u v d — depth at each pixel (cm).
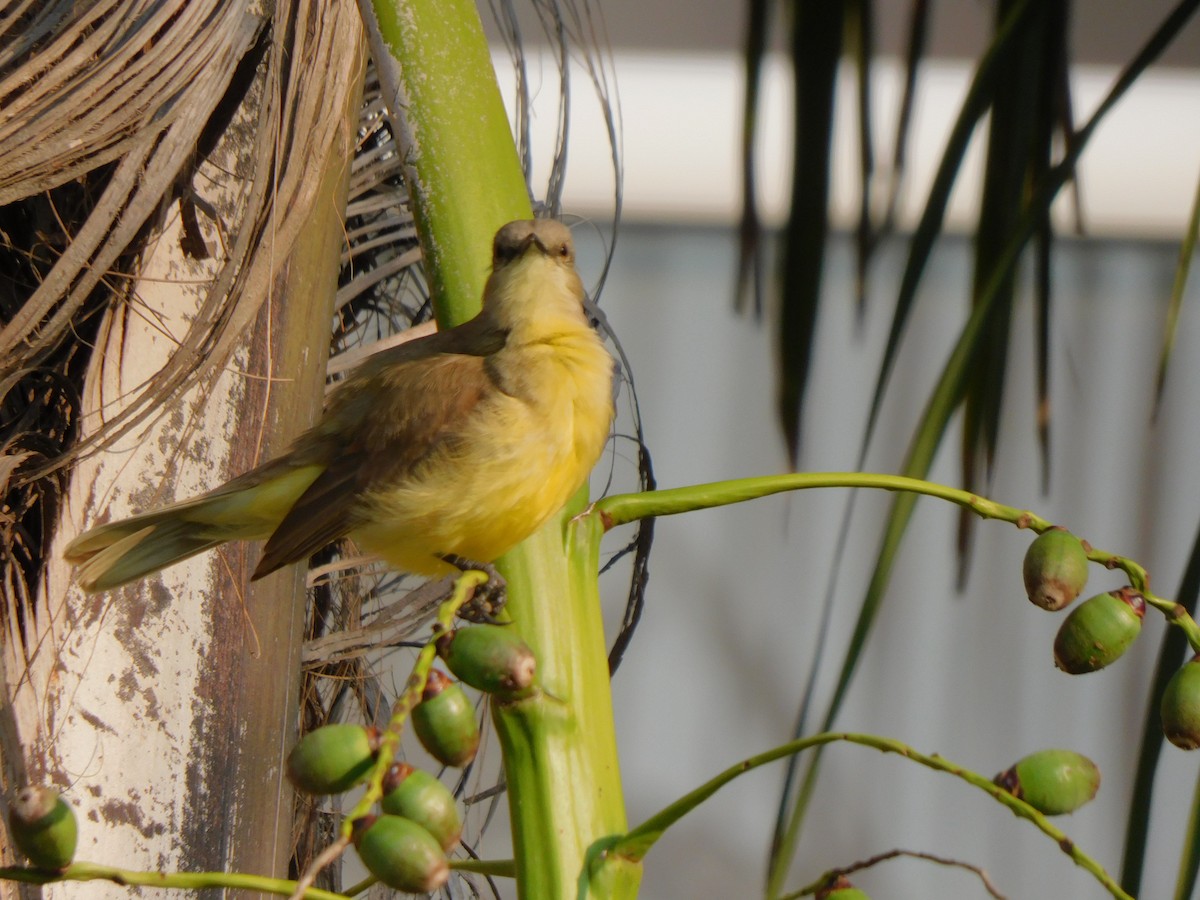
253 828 497
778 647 1141
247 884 310
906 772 1123
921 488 360
